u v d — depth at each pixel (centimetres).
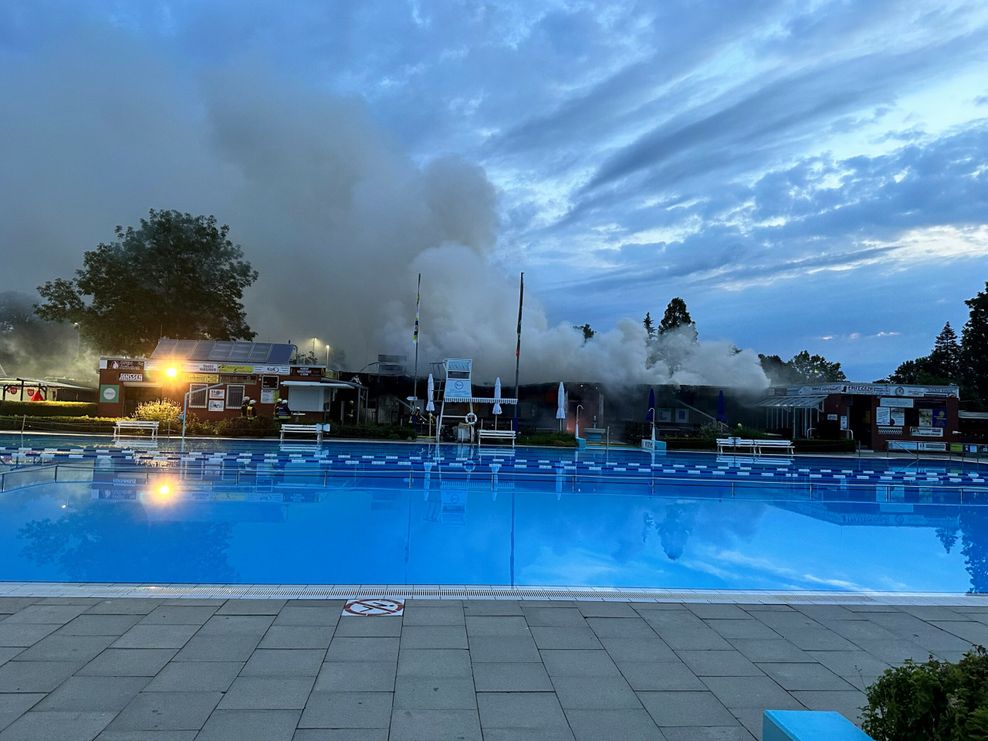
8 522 1087
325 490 1547
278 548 980
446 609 592
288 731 368
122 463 1788
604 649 510
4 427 2816
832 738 271
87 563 866
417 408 3381
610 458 2522
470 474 1853
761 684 454
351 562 918
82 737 355
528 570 909
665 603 630
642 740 372
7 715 378
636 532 1185
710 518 1343
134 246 3953
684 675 465
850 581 902
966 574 954
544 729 381
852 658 505
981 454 3206
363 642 507
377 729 374
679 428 3550
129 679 432
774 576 916
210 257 4188
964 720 250
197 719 379
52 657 464
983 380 4712
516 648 506
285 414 3206
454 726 381
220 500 1360
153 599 595
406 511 1317
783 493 1736
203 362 3241
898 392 3334
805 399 3481
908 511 1509
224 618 551
